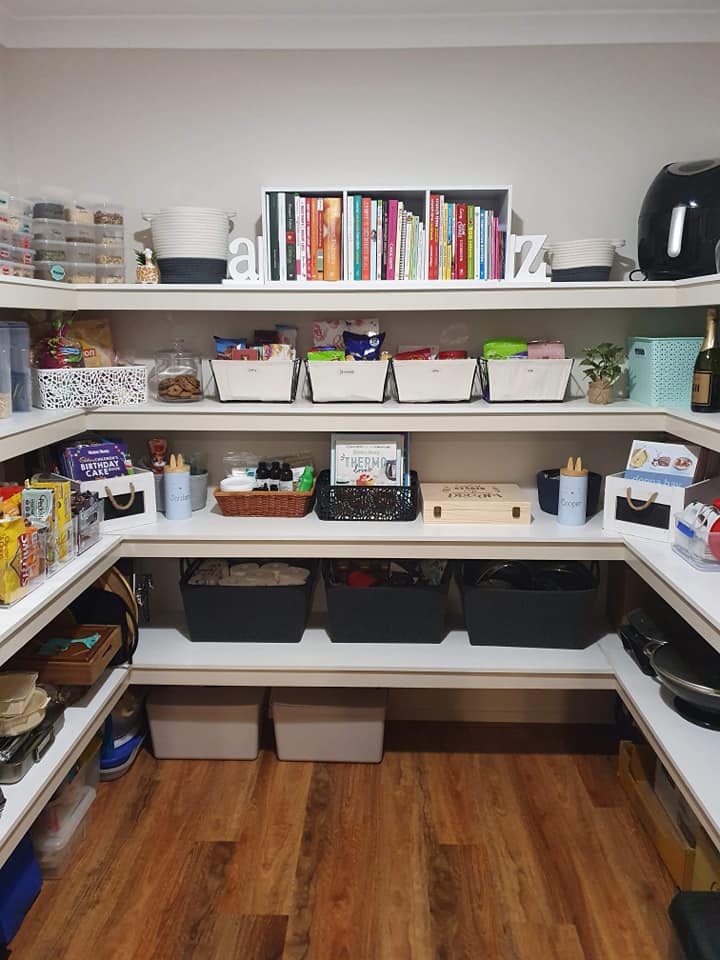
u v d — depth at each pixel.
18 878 1.84
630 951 1.78
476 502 2.35
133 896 1.94
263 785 2.37
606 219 2.46
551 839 2.14
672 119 2.39
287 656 2.36
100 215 2.32
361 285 2.22
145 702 2.56
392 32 2.34
